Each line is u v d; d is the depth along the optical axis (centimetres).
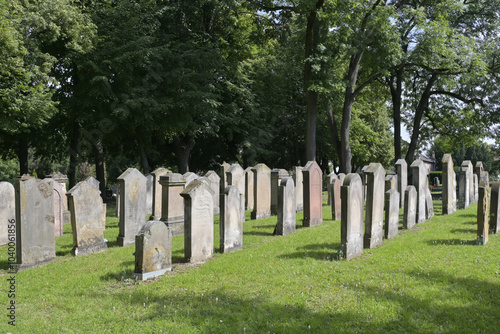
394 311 549
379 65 2277
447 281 664
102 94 2142
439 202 2006
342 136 2456
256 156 3212
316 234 1135
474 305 561
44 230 866
